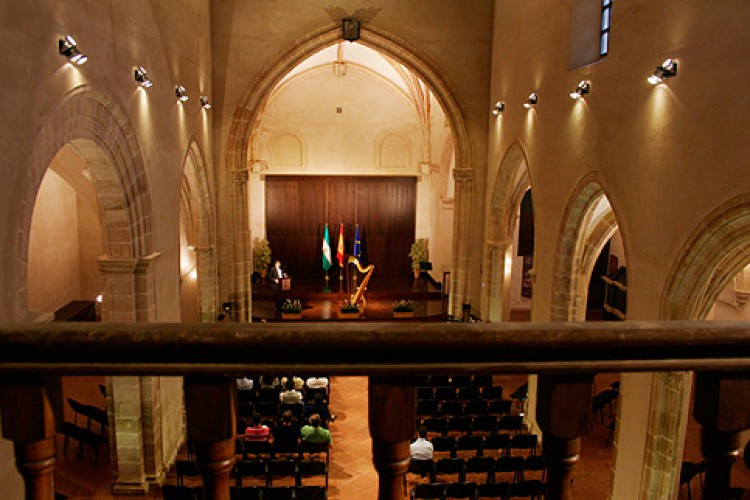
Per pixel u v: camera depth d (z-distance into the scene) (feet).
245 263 64.13
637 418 33.01
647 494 31.55
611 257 81.15
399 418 5.57
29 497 5.61
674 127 29.12
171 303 43.57
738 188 24.61
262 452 38.29
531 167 49.75
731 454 5.80
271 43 60.39
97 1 29.84
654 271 30.89
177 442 44.93
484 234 65.16
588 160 38.73
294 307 75.41
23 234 23.12
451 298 67.67
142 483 37.65
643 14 31.99
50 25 25.04
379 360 5.31
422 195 97.40
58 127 26.04
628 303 33.83
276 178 96.02
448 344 5.19
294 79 90.38
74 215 68.44
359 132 94.63
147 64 37.83
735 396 5.61
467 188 64.85
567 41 42.09
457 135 64.39
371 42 62.08
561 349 5.33
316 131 94.17
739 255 27.53
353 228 98.53
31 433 5.41
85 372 5.22
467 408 45.03
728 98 25.26
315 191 97.14
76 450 43.04
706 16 26.71
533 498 32.94
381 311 79.25
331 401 53.11
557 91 44.06
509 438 38.78
